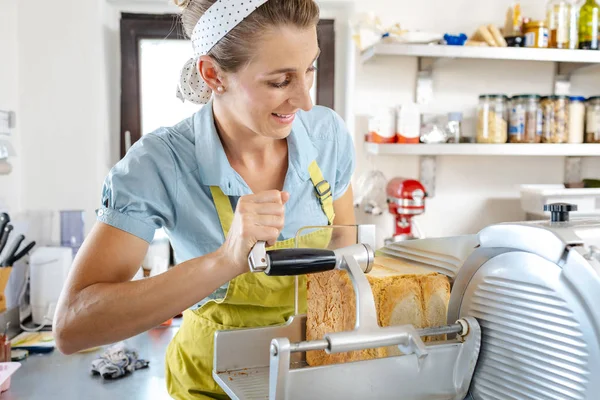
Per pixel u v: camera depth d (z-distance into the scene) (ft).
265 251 2.39
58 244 7.51
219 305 3.63
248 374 2.80
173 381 3.85
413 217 7.38
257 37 2.80
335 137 4.15
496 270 2.51
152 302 2.76
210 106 3.70
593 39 7.08
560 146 7.16
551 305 2.22
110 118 7.90
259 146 3.63
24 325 6.84
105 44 7.66
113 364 5.37
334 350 2.20
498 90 7.92
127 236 3.19
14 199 7.29
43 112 7.42
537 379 2.30
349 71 7.86
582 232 2.20
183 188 3.48
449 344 2.50
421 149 6.95
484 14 7.75
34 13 7.32
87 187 7.52
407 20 7.69
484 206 8.11
